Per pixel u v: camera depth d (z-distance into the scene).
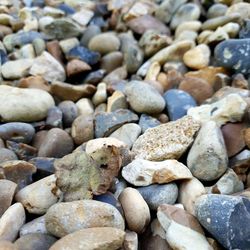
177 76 0.26
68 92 0.26
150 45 0.29
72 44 0.31
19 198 0.18
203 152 0.18
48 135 0.22
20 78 0.27
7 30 0.33
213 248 0.15
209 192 0.18
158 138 0.20
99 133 0.22
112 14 0.36
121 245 0.15
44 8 0.36
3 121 0.23
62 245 0.14
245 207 0.15
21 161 0.19
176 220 0.16
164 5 0.33
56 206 0.15
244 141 0.20
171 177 0.17
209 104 0.22
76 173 0.17
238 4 0.30
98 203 0.15
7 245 0.14
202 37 0.28
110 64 0.30
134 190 0.17
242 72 0.25
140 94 0.23
